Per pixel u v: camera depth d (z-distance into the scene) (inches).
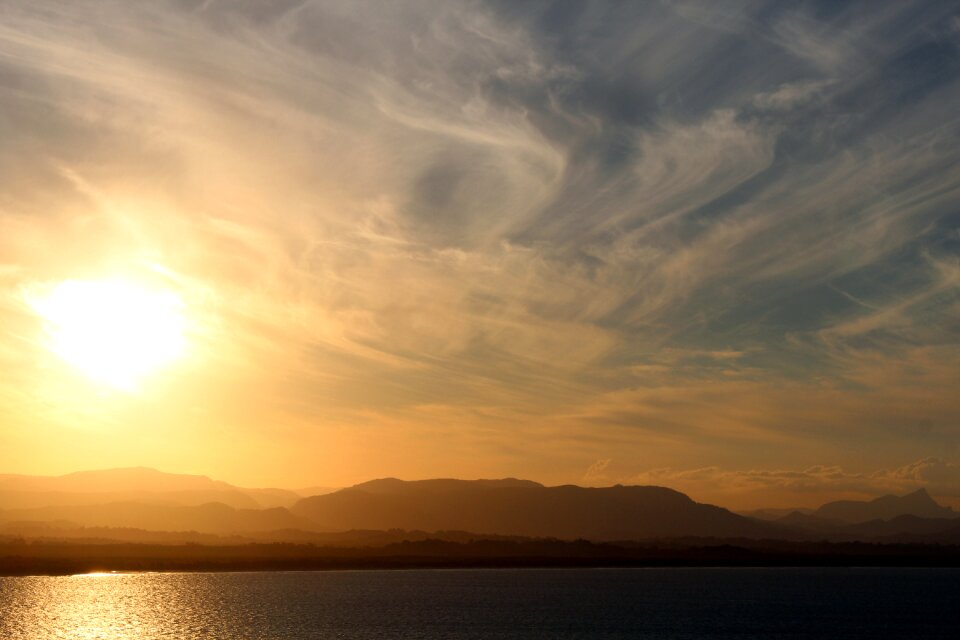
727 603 6919.3
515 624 5339.6
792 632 5201.8
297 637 4722.0
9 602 6309.1
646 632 5108.3
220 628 5039.4
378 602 6614.2
